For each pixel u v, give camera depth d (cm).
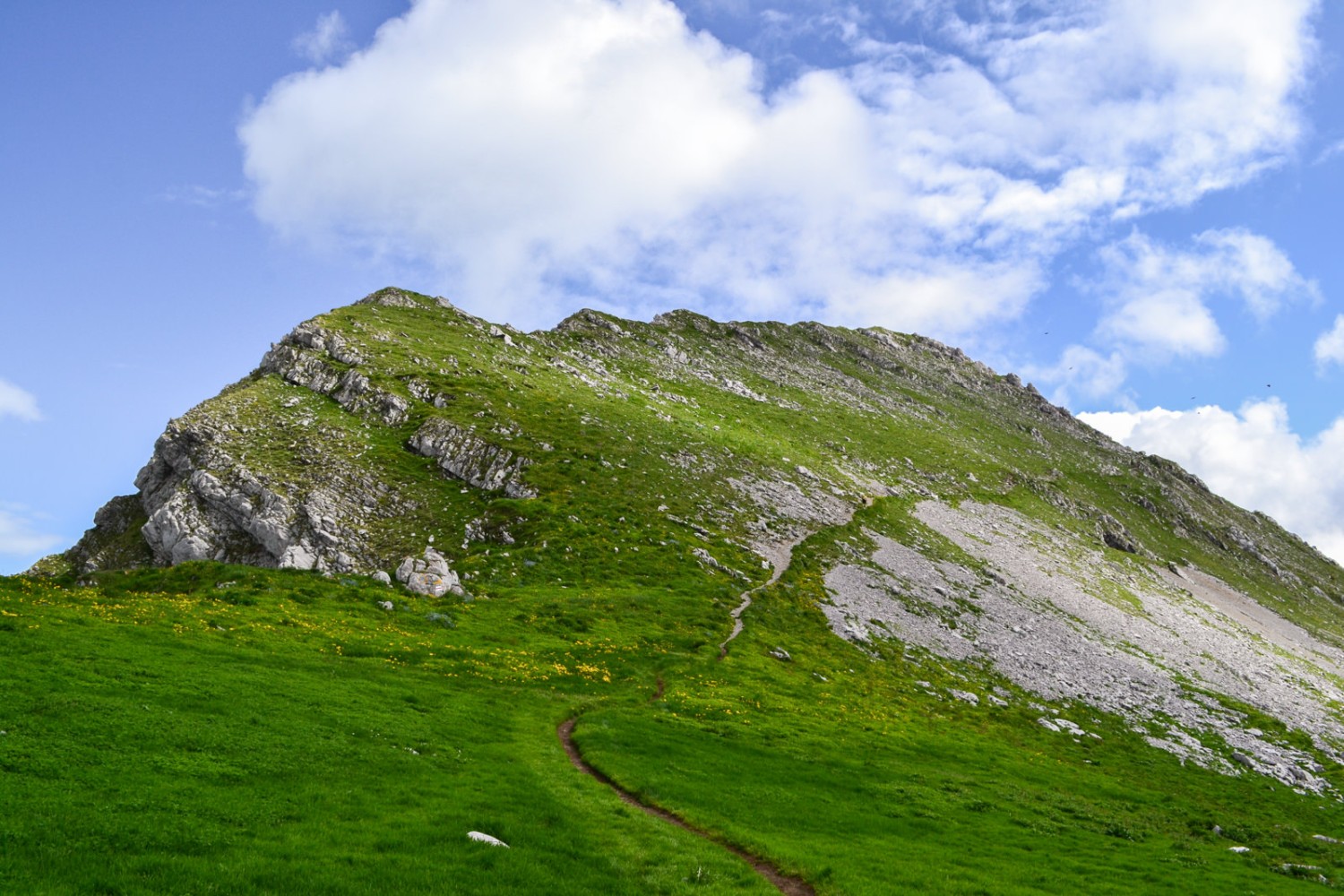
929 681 7481
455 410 12469
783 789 3969
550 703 4938
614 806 3219
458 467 10994
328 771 2970
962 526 14750
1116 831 4281
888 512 13825
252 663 4272
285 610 5709
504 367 15825
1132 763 6412
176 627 4634
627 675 5959
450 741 3734
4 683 3073
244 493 9525
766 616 8188
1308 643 16012
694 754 4331
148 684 3450
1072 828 4200
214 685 3638
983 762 5488
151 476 11356
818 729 5453
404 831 2512
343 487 9950
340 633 5394
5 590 4772
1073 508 19862
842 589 9612
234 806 2477
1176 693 8894
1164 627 12288
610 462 11938
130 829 2175
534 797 3138
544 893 2242
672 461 12769
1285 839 4850
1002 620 9962
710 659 6681
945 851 3375
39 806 2180
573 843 2708
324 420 11856
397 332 16250
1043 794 4869
